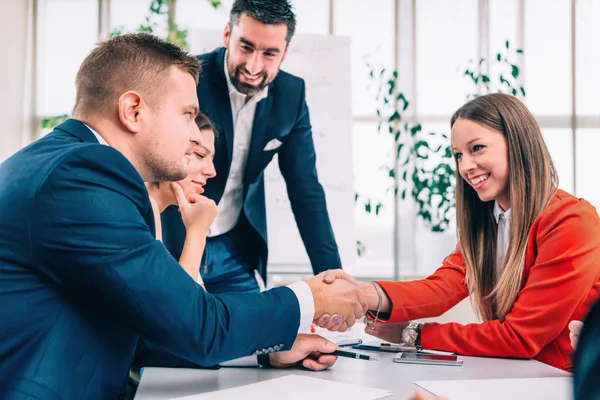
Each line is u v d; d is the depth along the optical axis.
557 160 4.00
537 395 1.01
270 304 1.12
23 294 0.97
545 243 1.51
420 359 1.34
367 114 4.00
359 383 1.12
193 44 2.98
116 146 1.14
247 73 2.96
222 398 0.99
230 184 3.02
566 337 1.50
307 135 3.15
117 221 0.98
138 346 1.29
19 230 0.97
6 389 0.92
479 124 1.66
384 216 3.95
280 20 2.95
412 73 3.99
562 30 4.02
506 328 1.42
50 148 1.04
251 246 3.06
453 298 1.73
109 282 0.96
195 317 1.00
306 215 3.14
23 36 3.91
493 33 4.03
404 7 4.00
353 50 4.04
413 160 3.90
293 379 1.13
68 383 0.95
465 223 1.75
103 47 1.17
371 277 3.89
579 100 3.99
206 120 2.16
